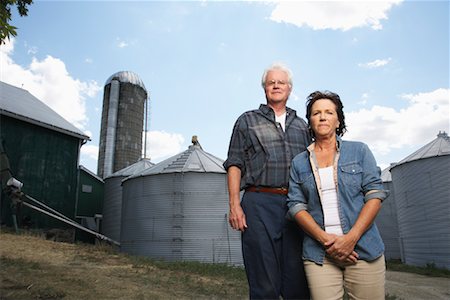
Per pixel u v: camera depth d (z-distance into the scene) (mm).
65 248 10945
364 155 2330
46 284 5770
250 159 2688
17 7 5352
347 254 2096
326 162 2402
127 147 35750
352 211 2215
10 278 5898
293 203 2367
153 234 16422
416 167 18359
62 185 20094
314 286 2207
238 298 6848
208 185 16359
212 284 8180
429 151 18312
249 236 2523
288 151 2660
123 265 9445
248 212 2572
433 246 17125
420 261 17703
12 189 14844
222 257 15586
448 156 17203
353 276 2150
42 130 19562
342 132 2564
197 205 16141
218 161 18156
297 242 2494
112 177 24953
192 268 10594
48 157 19625
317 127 2426
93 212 26469
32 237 12289
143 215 17000
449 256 16359
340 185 2275
